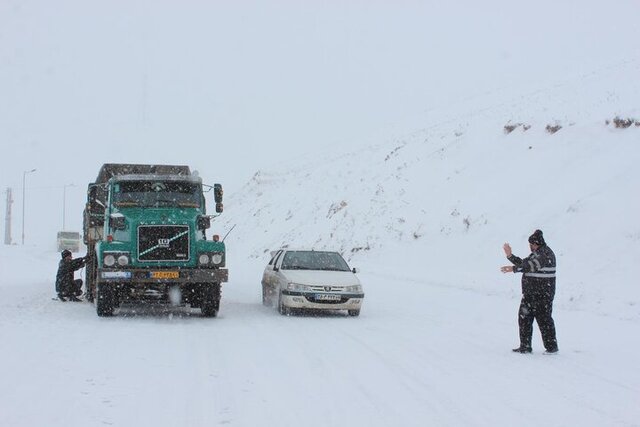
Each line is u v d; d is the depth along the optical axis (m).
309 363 9.45
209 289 14.10
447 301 17.69
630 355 10.34
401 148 41.53
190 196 15.13
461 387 8.20
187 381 8.19
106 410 6.86
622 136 25.53
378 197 34.97
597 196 21.94
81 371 8.54
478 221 25.97
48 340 10.73
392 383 8.34
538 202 24.42
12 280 24.34
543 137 29.56
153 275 13.44
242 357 9.77
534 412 7.15
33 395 7.34
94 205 16.34
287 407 7.16
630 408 7.36
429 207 30.33
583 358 10.09
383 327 13.10
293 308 15.70
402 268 25.95
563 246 20.42
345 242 33.00
